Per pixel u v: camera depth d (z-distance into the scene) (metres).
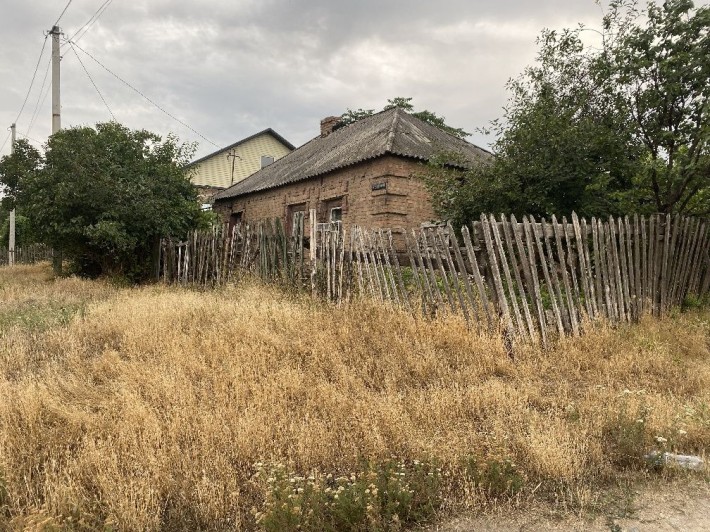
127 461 3.02
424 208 12.64
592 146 7.66
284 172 18.47
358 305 6.57
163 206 13.03
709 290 7.88
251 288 8.34
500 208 7.93
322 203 14.84
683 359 5.23
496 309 5.56
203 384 4.23
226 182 30.34
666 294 7.07
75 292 10.32
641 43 7.80
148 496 2.67
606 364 5.00
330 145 18.14
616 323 6.16
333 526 2.58
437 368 4.80
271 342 5.31
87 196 12.17
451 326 5.56
